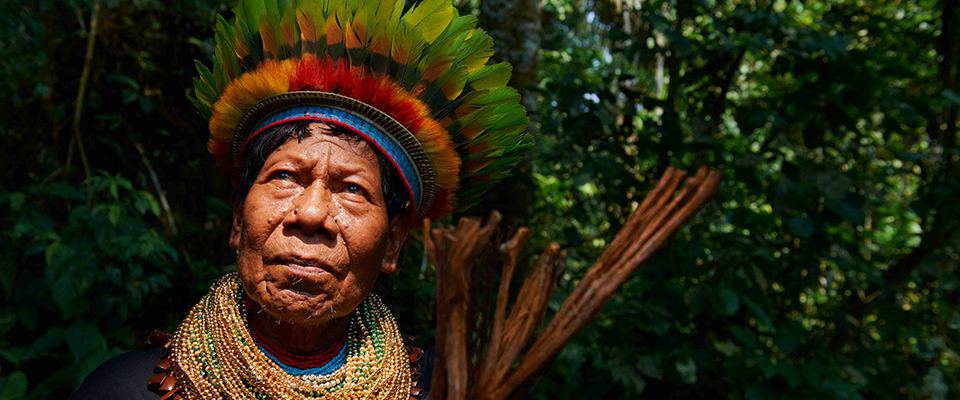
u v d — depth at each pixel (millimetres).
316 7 748
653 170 2791
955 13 3232
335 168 709
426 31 804
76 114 2564
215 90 826
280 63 755
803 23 3266
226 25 799
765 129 3066
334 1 766
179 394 742
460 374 615
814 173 2521
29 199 2652
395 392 852
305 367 810
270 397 750
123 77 2518
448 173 824
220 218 2916
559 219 3443
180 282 2732
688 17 2697
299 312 685
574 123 2605
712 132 2566
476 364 645
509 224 2490
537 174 3904
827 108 2611
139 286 2393
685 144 2525
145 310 2648
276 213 695
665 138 2539
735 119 2678
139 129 2811
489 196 2496
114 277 2277
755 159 2498
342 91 743
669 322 2473
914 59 3254
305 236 690
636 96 2572
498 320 670
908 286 3275
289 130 729
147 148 2826
